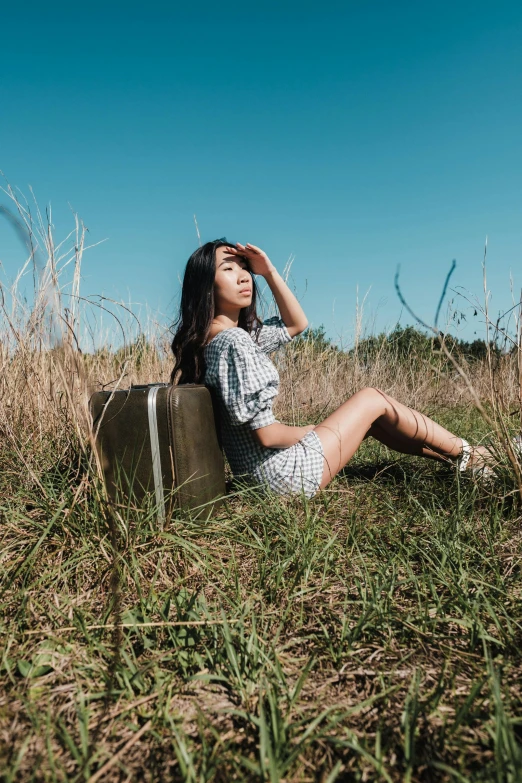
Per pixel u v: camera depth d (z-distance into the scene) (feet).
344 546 6.91
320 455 8.21
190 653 4.81
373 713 4.13
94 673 4.65
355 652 4.87
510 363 9.07
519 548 6.64
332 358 19.35
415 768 3.60
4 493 8.20
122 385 12.06
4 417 9.86
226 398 7.86
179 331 8.55
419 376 18.95
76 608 5.39
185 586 6.07
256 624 5.29
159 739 3.88
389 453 11.18
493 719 3.82
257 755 3.75
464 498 7.80
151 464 7.23
